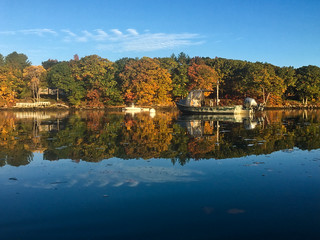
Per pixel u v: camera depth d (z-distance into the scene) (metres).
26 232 5.05
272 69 80.50
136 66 80.31
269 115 44.75
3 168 9.51
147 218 5.58
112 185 7.60
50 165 9.91
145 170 9.14
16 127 24.14
